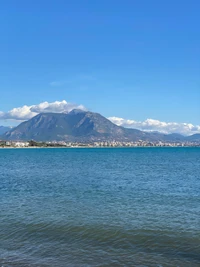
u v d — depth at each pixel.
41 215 27.17
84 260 17.41
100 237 21.14
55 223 24.48
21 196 38.06
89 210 29.34
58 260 17.42
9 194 39.84
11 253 18.47
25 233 22.05
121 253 18.38
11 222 24.83
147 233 21.92
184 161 123.12
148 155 191.50
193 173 70.88
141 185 49.16
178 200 35.19
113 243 20.02
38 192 41.50
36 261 17.30
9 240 20.66
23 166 97.44
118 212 28.48
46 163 112.69
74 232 22.23
